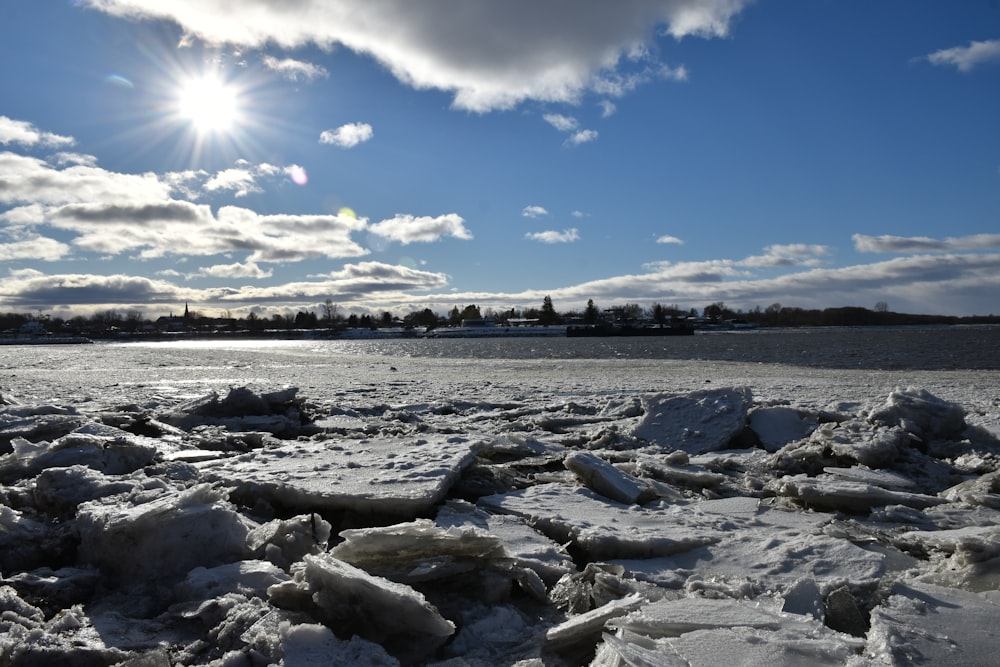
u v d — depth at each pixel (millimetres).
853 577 4707
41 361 42094
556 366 35625
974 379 25062
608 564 4988
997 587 4488
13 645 3490
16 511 5777
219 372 30062
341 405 14992
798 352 59156
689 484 8008
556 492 7246
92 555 4930
